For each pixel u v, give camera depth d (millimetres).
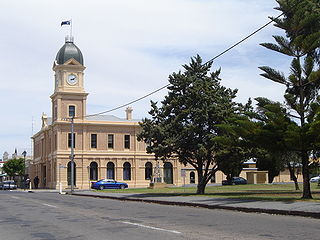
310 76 23531
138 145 75125
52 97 73500
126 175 74250
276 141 23781
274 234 11281
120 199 31922
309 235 11047
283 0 25500
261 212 17984
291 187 48000
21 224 14812
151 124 35156
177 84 34938
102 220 15484
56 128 70938
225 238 10641
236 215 16938
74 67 71438
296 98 25391
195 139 33219
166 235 11297
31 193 50375
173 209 20797
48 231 12805
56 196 39812
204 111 32625
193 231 12039
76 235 11742
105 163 72750
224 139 26203
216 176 77000
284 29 25500
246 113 25578
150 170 75438
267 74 25078
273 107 22875
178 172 75938
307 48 24109
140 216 16906
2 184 75562
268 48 25281
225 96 35031
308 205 18625
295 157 31953
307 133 21703
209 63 36062
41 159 80688
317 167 28516
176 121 33719
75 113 71375
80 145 71500
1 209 22016
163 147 33406
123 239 10766
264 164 67750
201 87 33344
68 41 72625
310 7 27047
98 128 73062
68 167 70500
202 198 26703
